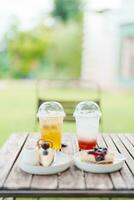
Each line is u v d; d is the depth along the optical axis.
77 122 1.79
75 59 13.38
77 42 13.38
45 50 13.48
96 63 11.14
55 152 1.66
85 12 11.23
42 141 1.69
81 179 1.42
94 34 11.12
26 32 13.70
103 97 8.59
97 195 1.32
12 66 13.30
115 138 2.16
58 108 1.85
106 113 6.48
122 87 10.44
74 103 2.90
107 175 1.46
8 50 13.37
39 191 1.33
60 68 13.53
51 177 1.43
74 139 2.07
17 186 1.34
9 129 5.07
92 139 1.76
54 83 9.42
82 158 1.54
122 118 6.03
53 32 13.72
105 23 10.79
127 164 1.61
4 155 1.74
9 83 11.41
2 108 6.81
